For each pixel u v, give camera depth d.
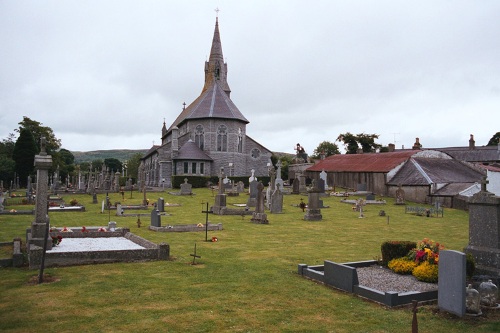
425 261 13.23
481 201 12.96
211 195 50.84
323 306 10.58
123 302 10.55
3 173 78.38
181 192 51.25
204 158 70.69
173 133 70.31
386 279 13.09
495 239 12.64
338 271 12.12
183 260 15.71
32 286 11.76
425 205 45.78
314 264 15.67
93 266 14.27
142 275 13.23
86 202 43.06
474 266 12.05
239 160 75.38
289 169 79.75
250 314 9.91
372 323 9.45
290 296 11.38
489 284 10.67
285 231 24.88
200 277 13.23
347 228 27.14
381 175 54.81
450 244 21.75
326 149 124.00
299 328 9.10
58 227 23.92
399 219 33.31
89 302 10.48
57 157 96.31
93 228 22.39
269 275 13.71
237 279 13.10
